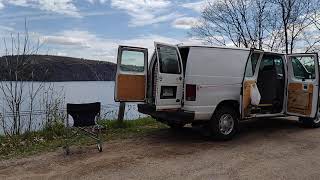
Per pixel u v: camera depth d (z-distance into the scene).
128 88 8.42
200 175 5.68
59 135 8.77
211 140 8.22
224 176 5.63
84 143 7.86
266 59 9.38
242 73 8.34
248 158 6.68
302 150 7.29
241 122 10.80
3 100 8.98
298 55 9.38
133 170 5.94
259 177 5.59
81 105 7.02
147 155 6.88
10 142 7.98
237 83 8.29
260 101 9.09
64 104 9.41
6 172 5.93
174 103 7.81
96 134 7.54
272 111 9.28
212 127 8.02
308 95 9.19
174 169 5.99
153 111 8.19
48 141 8.18
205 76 7.86
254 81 8.51
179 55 7.87
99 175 5.69
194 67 7.79
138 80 8.52
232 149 7.37
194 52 7.82
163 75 7.60
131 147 7.54
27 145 7.77
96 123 7.42
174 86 7.79
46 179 5.54
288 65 9.55
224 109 8.12
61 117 9.14
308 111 9.23
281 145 7.73
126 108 10.63
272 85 9.25
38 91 9.53
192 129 9.58
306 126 9.86
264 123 10.60
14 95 9.09
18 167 6.20
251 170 5.95
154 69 8.30
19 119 8.94
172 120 7.84
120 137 8.52
